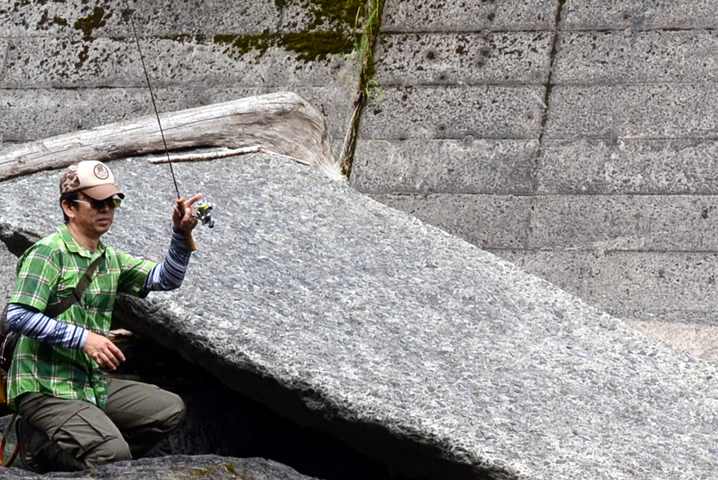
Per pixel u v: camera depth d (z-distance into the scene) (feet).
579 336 33.63
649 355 33.14
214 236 35.35
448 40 46.42
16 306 25.63
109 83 48.39
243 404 33.94
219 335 30.01
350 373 29.60
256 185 39.06
